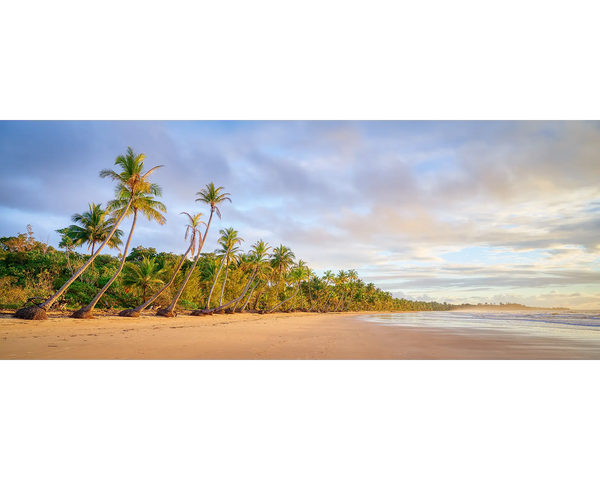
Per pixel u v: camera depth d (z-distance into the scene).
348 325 21.00
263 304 53.88
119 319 18.62
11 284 24.55
